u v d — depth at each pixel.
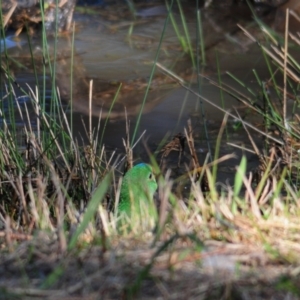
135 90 11.78
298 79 9.53
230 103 11.27
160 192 5.93
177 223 5.29
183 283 4.54
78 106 11.11
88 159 7.98
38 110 8.34
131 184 6.90
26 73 12.34
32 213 6.25
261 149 9.73
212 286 4.47
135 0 16.61
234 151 9.72
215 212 5.61
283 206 6.00
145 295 4.45
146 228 5.54
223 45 13.81
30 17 14.10
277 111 10.20
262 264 4.77
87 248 5.04
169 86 11.98
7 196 7.38
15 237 5.34
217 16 15.36
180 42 14.05
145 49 13.80
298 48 13.23
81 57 13.24
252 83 11.98
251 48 13.55
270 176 8.04
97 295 4.43
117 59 13.23
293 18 14.58
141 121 10.70
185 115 10.93
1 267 4.82
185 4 16.27
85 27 14.91
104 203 7.50
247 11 15.41
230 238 5.20
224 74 12.45
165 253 4.88
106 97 11.49
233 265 4.75
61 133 8.77
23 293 4.44
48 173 7.60
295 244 5.10
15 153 7.92
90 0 16.48
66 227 5.98
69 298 4.41
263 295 4.42
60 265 4.74
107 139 10.11
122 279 4.56
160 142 10.05
